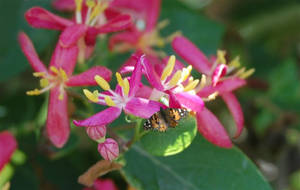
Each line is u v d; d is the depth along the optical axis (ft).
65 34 0.53
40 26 0.54
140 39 0.61
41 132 0.57
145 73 0.48
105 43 0.60
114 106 0.47
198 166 0.54
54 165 0.64
